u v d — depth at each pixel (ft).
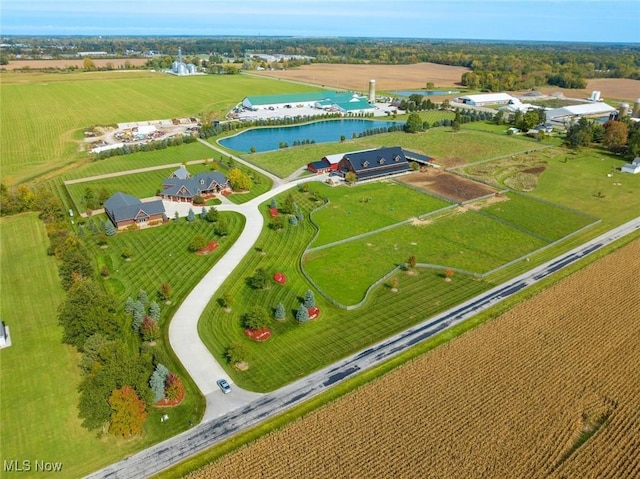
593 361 191.52
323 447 152.15
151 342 200.44
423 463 146.92
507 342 202.18
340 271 257.96
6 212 322.34
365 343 201.87
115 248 280.31
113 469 146.00
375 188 379.76
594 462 148.05
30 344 200.34
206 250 275.80
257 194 365.40
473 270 260.21
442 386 177.58
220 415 165.48
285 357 194.08
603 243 292.40
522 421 162.61
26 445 154.30
